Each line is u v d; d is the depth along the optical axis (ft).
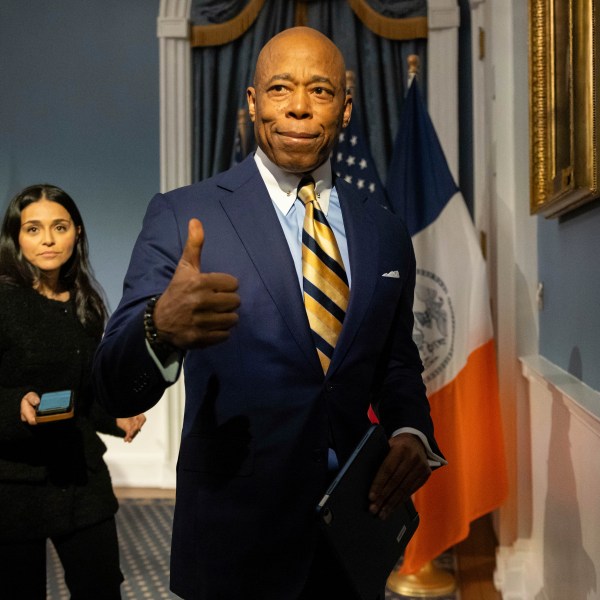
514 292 10.08
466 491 9.67
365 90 14.66
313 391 4.15
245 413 4.12
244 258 4.22
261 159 4.56
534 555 9.40
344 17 14.61
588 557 6.35
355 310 4.29
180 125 14.93
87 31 15.29
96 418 6.93
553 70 7.78
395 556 4.47
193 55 15.06
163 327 3.43
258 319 4.15
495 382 9.77
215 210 4.34
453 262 10.10
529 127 9.02
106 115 15.33
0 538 6.14
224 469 4.12
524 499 9.74
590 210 6.67
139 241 4.33
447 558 11.04
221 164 15.01
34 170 15.46
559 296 8.28
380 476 4.24
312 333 4.23
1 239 6.77
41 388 6.52
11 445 6.20
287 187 4.48
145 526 12.49
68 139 15.39
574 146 6.45
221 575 4.09
